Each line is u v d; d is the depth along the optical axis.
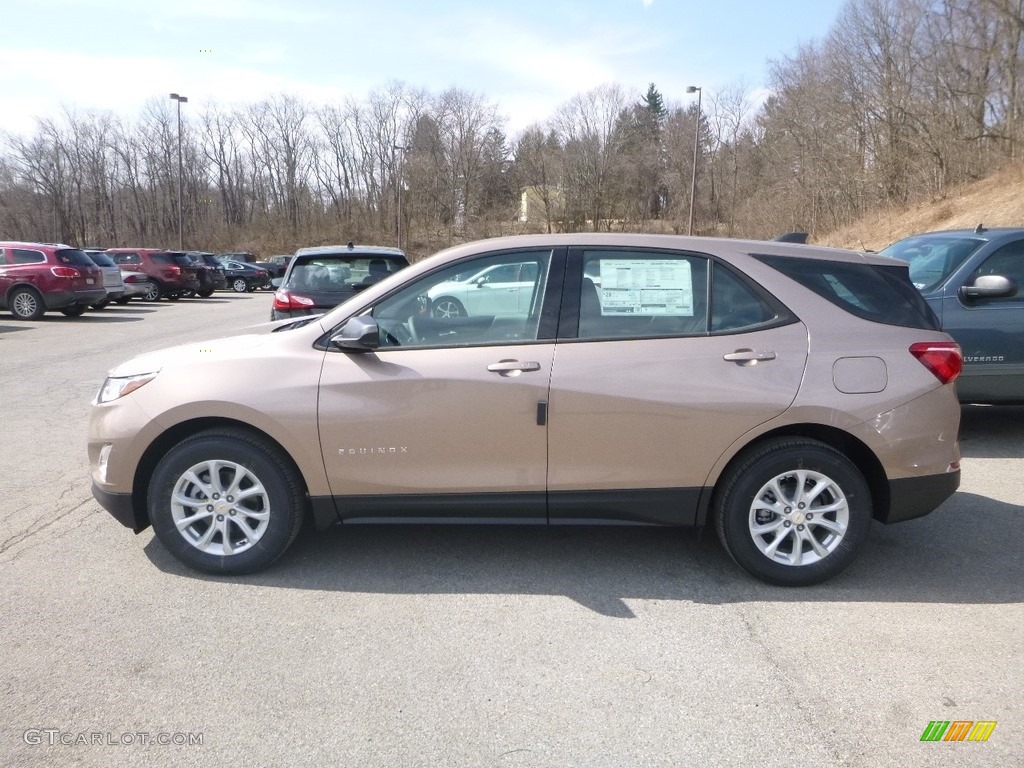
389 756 2.65
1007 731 2.77
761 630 3.50
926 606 3.73
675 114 65.19
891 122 34.25
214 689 3.03
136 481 4.02
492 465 3.86
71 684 3.05
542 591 3.88
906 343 3.90
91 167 62.41
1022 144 28.53
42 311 17.66
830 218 39.56
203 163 68.81
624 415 3.79
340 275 8.87
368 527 4.73
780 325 3.88
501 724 2.82
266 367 3.91
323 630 3.48
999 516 4.94
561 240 4.01
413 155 69.19
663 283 3.94
